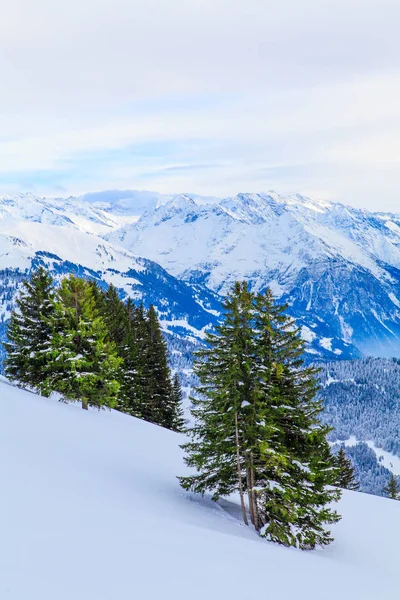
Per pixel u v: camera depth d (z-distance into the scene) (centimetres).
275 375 2027
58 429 2648
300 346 2017
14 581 740
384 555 1969
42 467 1683
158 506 1708
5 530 966
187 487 2078
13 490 1279
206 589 862
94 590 762
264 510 1966
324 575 1205
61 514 1179
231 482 2083
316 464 1998
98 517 1242
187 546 1145
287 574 1105
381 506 3002
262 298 2033
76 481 1639
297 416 1981
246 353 2038
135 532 1173
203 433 2123
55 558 869
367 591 1137
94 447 2512
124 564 907
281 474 1867
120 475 2061
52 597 710
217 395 1975
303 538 1916
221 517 1939
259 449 1906
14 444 1936
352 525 2414
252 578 992
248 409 1948
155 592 798
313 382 2041
